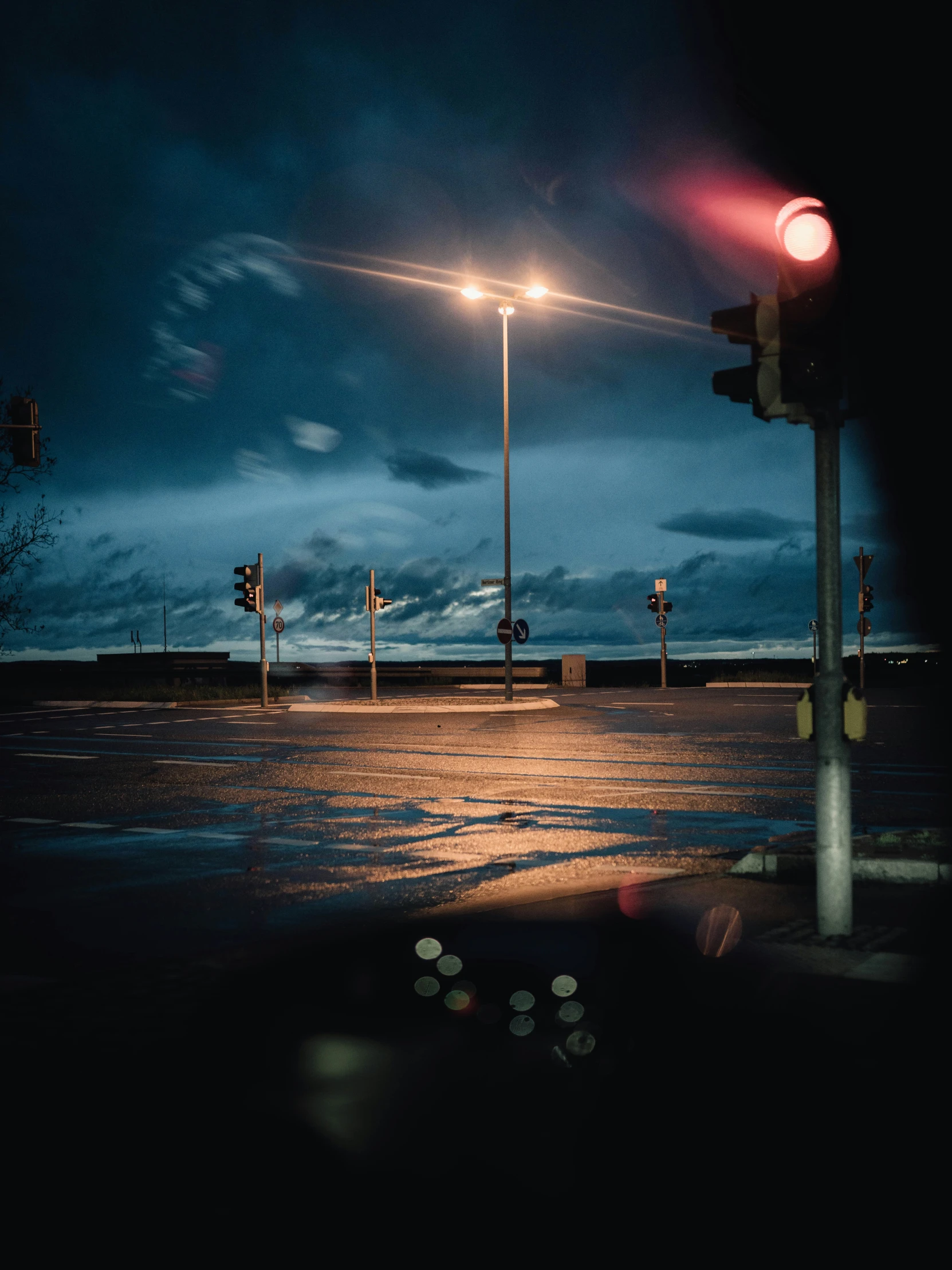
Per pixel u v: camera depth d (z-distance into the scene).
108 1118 3.84
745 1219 3.09
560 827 11.18
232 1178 3.39
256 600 34.09
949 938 6.26
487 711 30.62
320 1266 2.89
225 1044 4.56
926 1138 3.57
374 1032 4.67
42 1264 2.92
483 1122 3.76
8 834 11.05
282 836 10.86
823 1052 4.36
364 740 21.89
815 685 6.48
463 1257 2.92
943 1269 2.82
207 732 24.44
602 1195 3.23
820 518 6.45
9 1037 4.68
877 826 10.55
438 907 7.45
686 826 11.10
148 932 6.88
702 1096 3.93
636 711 29.94
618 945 6.12
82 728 26.42
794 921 6.74
